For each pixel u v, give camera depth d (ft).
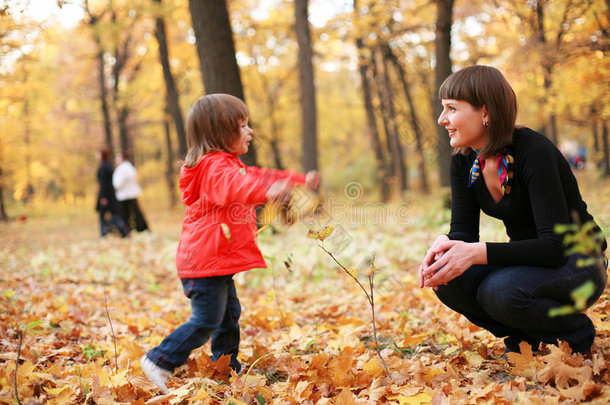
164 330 11.30
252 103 67.72
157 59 56.08
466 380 7.13
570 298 6.52
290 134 77.41
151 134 87.10
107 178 31.12
